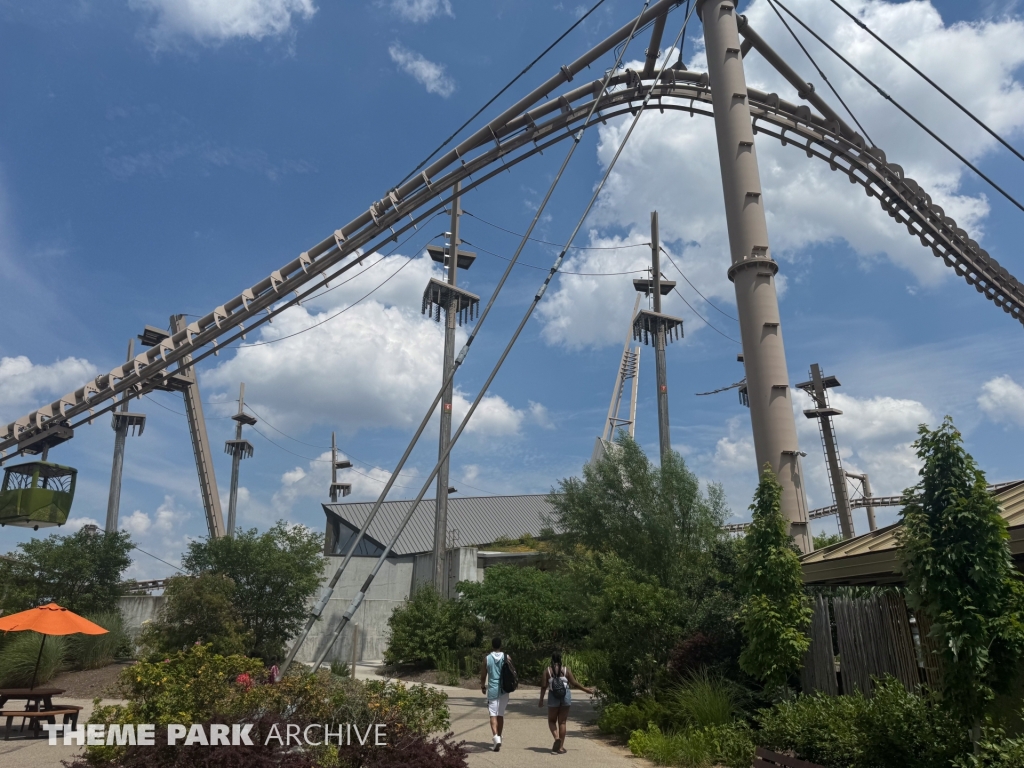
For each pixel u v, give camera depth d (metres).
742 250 18.39
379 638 38.94
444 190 28.52
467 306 43.06
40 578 27.23
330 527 53.41
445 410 39.28
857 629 11.41
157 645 24.61
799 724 9.97
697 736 11.80
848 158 26.53
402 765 7.48
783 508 16.33
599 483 21.00
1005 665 7.48
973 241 27.45
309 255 29.69
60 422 31.70
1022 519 8.87
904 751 8.54
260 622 27.52
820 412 54.25
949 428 8.21
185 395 48.22
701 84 27.72
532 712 18.95
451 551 39.91
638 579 18.12
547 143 27.80
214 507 47.81
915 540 8.00
